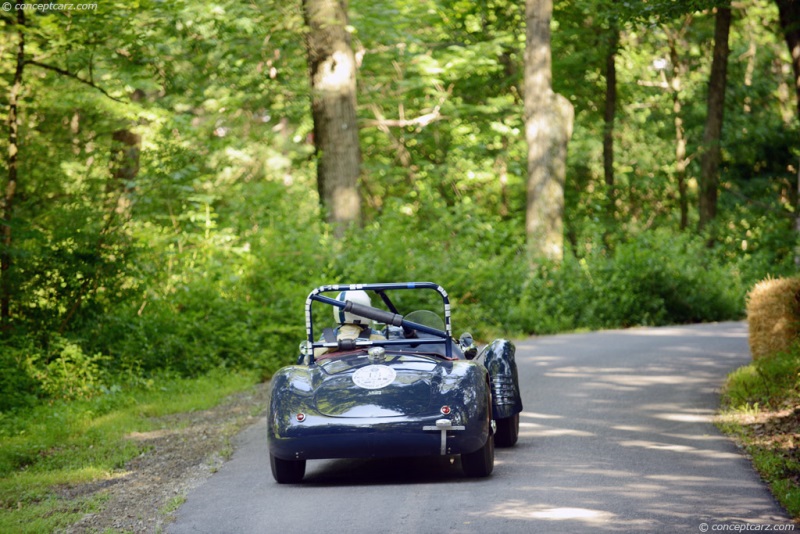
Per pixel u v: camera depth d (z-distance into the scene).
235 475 8.41
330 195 23.34
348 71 23.41
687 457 8.27
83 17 14.69
